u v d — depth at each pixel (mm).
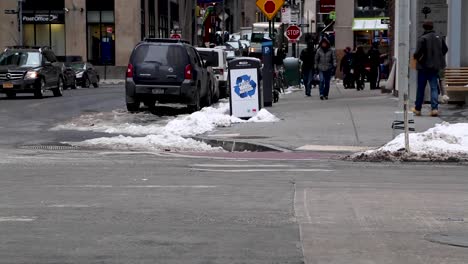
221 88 39125
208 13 68125
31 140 21188
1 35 72312
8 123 25969
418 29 27062
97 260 8234
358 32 55344
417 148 16984
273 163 16562
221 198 11867
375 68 39938
